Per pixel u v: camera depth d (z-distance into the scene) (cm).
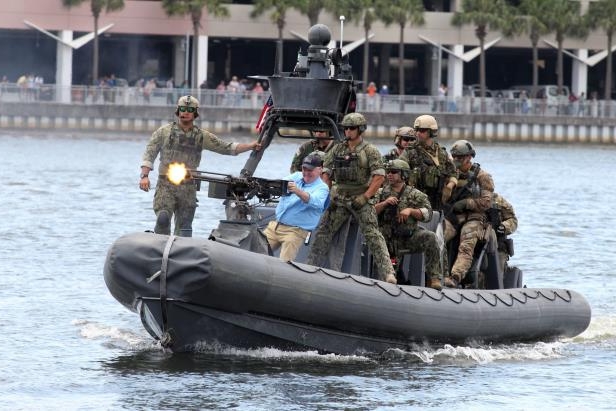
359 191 3875
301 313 3669
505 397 3522
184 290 3541
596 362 4016
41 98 17538
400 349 3916
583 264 6412
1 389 3469
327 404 3359
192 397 3391
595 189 11981
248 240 3784
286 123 4088
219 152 4231
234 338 3709
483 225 4234
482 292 4084
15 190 9969
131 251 3575
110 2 19562
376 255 3878
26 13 19562
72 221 7775
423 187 4153
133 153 15012
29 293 5006
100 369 3681
